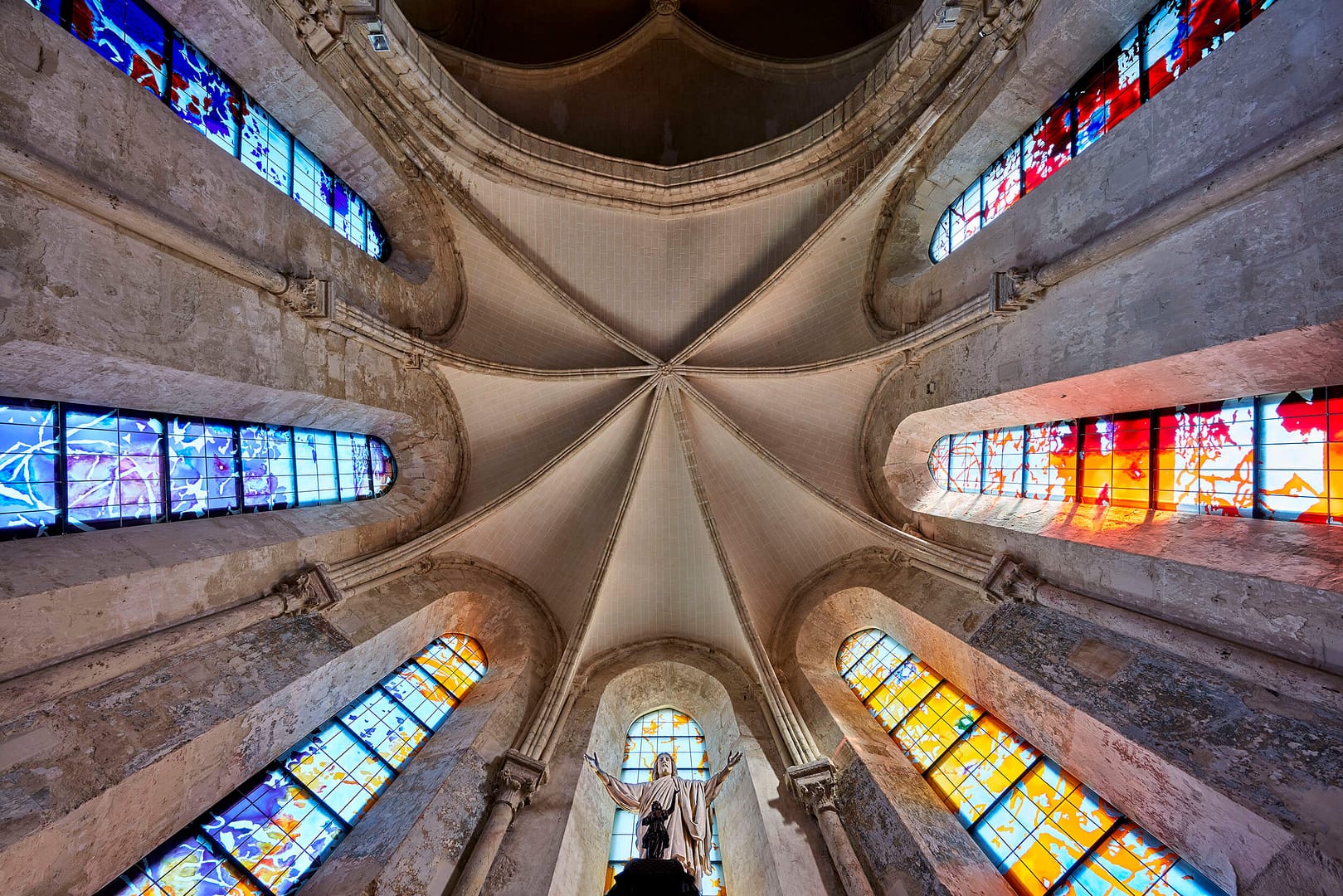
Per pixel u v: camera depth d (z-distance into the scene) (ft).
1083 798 31.78
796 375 52.90
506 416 52.95
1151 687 29.48
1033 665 34.12
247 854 29.25
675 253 54.85
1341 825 21.81
